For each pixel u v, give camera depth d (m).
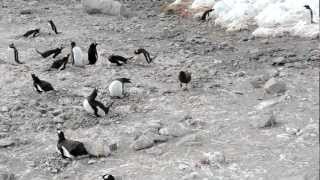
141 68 19.00
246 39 22.38
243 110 14.52
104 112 14.43
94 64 19.52
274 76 17.05
